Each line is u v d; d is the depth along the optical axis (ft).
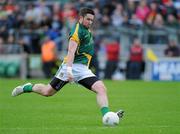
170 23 294.05
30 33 299.38
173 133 106.11
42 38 296.10
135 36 290.76
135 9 299.79
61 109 151.12
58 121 125.39
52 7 318.04
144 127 114.21
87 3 304.71
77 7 303.48
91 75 114.73
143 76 280.31
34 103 167.32
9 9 312.50
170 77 277.23
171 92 206.90
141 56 277.44
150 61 279.28
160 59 278.46
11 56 295.07
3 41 298.97
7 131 109.09
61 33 293.64
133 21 295.07
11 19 304.50
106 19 292.81
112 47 280.72
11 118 130.93
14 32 301.22
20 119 128.98
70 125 118.42
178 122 124.06
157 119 129.18
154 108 153.58
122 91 210.18
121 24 293.84
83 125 118.42
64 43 291.38
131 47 278.05
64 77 118.01
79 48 115.24
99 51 285.84
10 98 183.01
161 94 198.39
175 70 277.23
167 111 146.30
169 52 278.46
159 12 297.33
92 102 171.22
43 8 311.06
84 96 192.24
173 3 313.12
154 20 293.43
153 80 275.80
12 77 294.05
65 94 200.03
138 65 277.44
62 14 301.63
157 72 278.26
